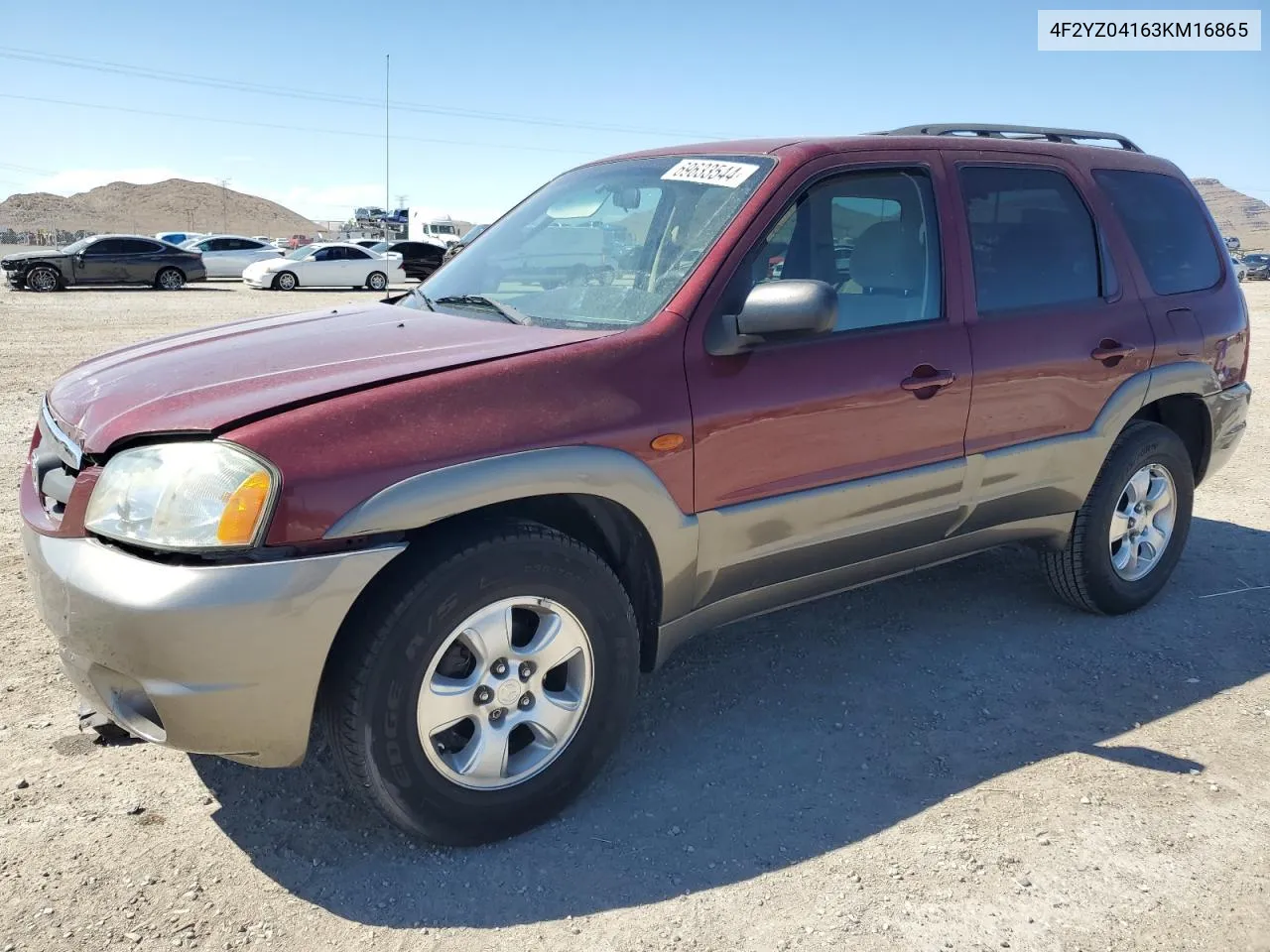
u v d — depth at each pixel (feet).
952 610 14.32
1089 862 8.73
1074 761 10.41
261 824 9.05
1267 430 27.12
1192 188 15.11
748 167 10.69
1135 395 13.15
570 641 8.98
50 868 8.33
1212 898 8.29
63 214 552.00
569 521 9.62
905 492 11.07
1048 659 12.77
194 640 7.38
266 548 7.51
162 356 9.81
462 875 8.48
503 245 12.30
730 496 9.77
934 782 10.00
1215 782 10.02
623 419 8.93
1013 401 11.86
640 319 9.63
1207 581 15.62
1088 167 13.44
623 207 11.37
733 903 8.18
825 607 14.32
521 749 9.22
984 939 7.79
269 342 9.86
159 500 7.59
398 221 196.65
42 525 8.46
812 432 10.17
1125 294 13.32
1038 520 12.85
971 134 13.38
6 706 10.89
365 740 8.05
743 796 9.70
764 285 9.33
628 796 9.68
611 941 7.73
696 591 9.96
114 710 8.05
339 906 8.05
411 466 7.90
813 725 11.07
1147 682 12.21
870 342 10.62
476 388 8.43
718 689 11.85
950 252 11.49
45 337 43.52
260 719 7.73
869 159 11.03
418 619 8.02
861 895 8.28
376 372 8.50
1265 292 109.29
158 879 8.27
